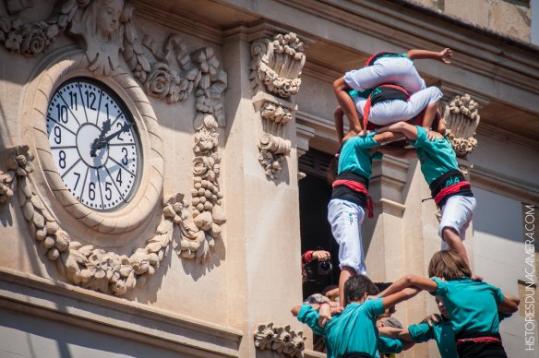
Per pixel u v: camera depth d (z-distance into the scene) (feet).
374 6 92.53
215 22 88.84
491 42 97.45
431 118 85.20
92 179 83.25
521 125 101.60
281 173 89.04
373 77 84.74
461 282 80.59
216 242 87.10
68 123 82.94
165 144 86.33
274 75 88.69
